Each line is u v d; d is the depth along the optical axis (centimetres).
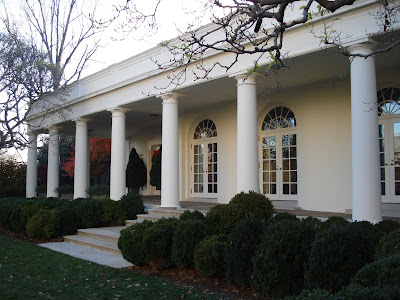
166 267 740
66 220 1179
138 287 611
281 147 1220
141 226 778
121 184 1351
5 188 2111
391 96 980
